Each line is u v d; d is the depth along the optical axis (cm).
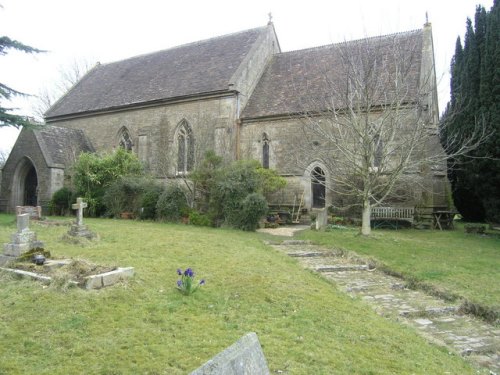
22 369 486
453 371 588
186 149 2684
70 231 1250
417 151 1842
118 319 633
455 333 785
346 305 818
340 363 555
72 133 3012
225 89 2522
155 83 2967
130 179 2202
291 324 677
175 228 1722
